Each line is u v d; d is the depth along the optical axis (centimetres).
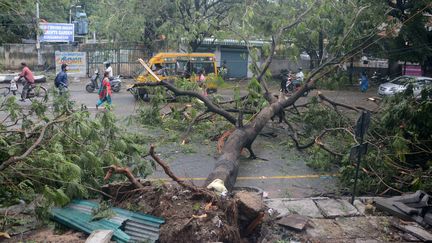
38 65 2934
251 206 558
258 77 1283
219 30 2197
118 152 740
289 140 1216
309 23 1327
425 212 687
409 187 821
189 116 1288
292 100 1225
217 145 1102
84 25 3459
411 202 716
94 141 705
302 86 1241
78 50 2994
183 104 1478
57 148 641
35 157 632
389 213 696
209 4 2386
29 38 3275
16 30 2806
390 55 2062
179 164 971
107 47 2823
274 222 644
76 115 689
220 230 516
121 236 523
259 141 1223
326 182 890
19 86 2247
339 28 1424
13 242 520
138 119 1302
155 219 550
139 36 2519
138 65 2812
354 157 762
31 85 1722
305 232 621
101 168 643
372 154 844
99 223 554
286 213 674
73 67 2802
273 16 1542
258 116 1097
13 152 651
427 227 654
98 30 2725
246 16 1505
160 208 570
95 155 688
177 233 519
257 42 2067
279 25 1346
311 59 2523
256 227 580
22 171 637
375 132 991
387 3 1700
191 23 2255
